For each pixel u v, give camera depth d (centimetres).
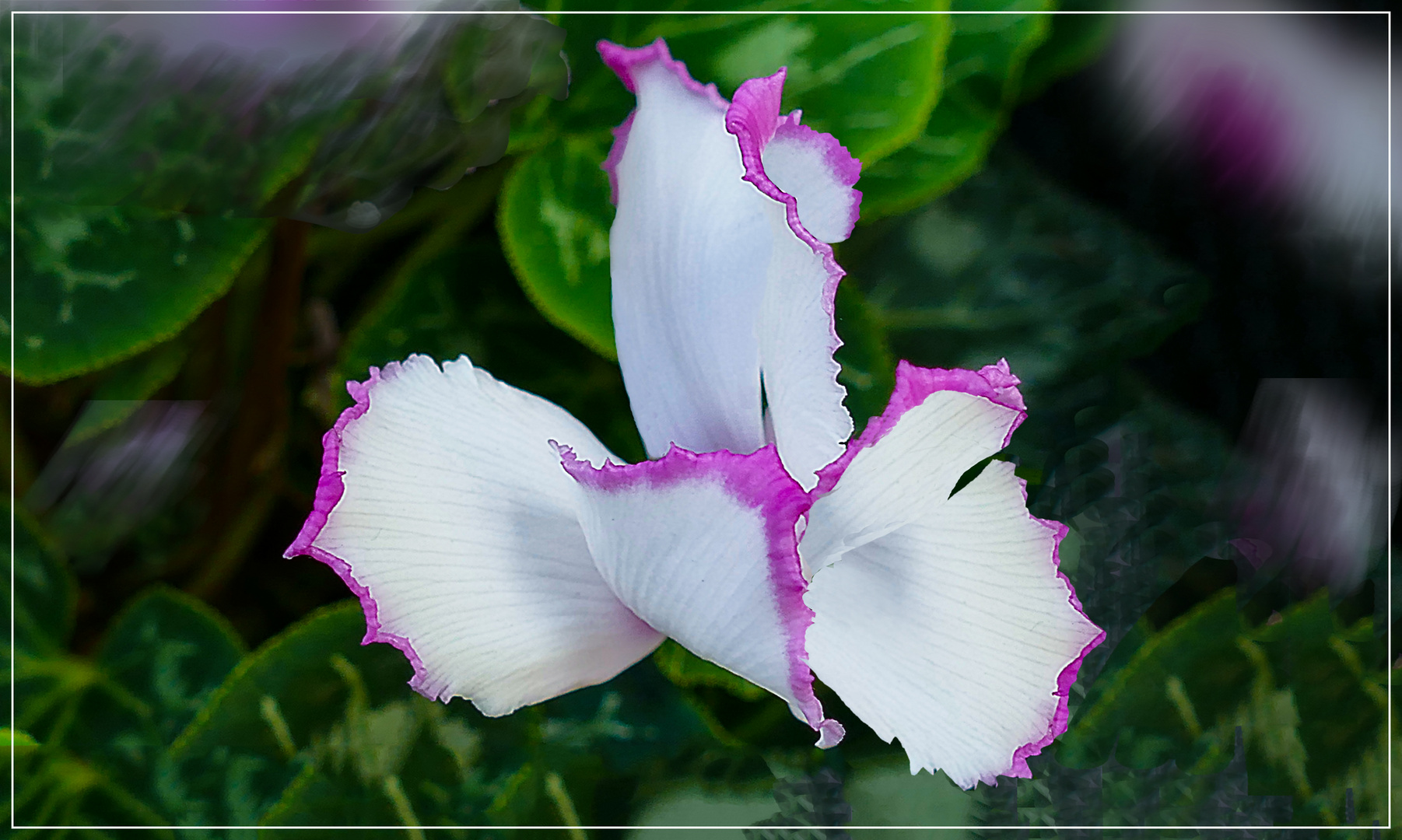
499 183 40
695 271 34
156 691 39
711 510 32
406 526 33
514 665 33
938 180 40
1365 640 40
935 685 33
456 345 40
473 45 37
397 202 38
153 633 39
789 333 33
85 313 38
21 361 38
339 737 38
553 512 33
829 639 33
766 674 32
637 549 32
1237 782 39
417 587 33
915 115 38
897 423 32
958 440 32
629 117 35
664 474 32
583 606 33
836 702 39
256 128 37
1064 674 33
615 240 35
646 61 34
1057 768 39
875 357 40
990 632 33
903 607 33
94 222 38
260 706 38
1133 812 38
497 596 33
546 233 38
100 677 39
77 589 40
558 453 33
